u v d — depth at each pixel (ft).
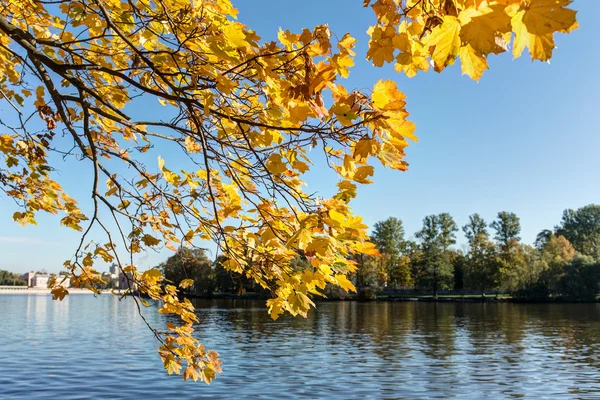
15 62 11.30
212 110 7.85
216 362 10.26
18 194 11.87
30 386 46.01
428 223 283.38
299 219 8.28
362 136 6.67
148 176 10.56
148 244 10.23
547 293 225.97
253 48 6.81
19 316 133.08
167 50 7.75
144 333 88.58
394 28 5.65
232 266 9.48
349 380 49.34
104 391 44.37
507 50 4.25
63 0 8.65
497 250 239.50
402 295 268.41
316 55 6.69
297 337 85.15
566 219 339.36
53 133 12.03
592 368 56.54
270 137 7.78
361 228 7.48
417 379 49.90
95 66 8.50
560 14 3.85
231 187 9.93
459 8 5.12
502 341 81.05
